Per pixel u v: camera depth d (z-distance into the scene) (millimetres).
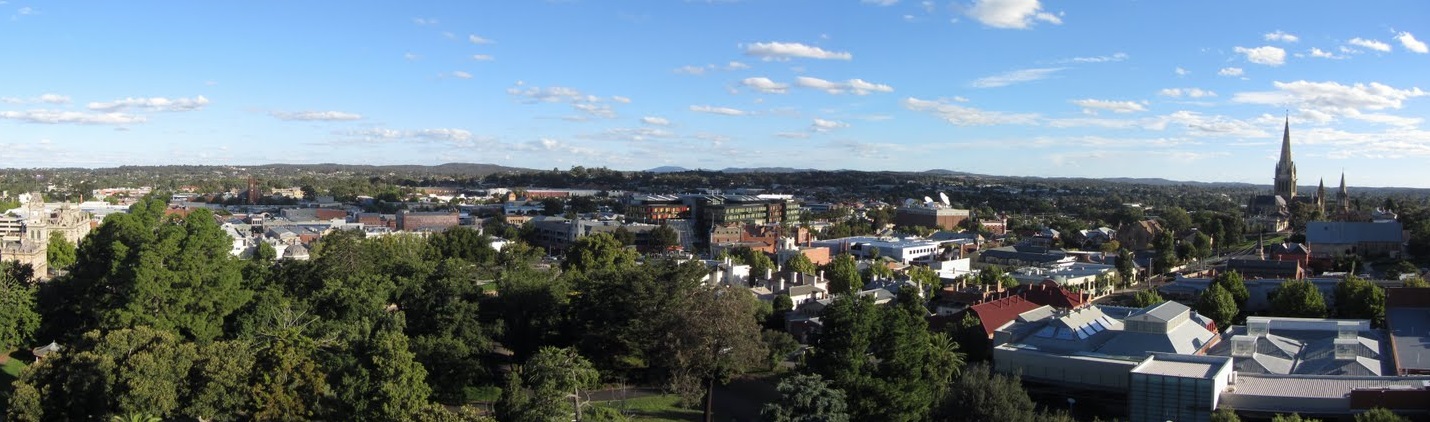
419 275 170500
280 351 103000
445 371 135375
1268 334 150625
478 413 115438
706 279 186625
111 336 104812
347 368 104562
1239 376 126625
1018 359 142750
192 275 149500
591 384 125312
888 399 117750
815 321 185000
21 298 150125
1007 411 112625
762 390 145750
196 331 147375
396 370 101500
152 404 96125
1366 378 121938
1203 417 115062
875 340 122625
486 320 155625
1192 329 152000
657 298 138375
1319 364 137125
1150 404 118375
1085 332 148375
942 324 176125
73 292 159750
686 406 134375
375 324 145250
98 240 162625
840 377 118000
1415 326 154625
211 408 98438
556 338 158000
